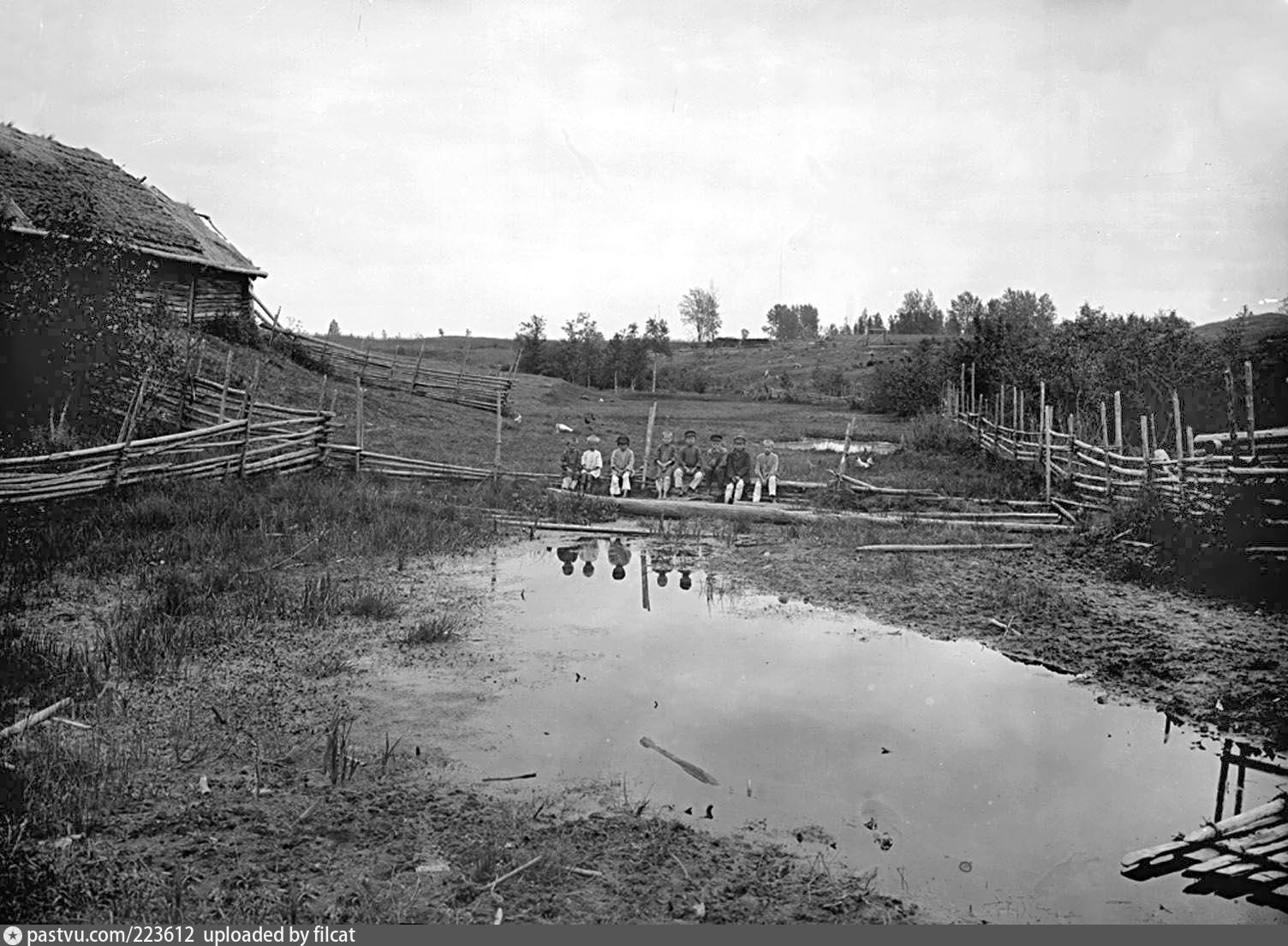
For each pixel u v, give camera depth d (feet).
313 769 16.12
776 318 352.69
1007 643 24.50
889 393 132.36
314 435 50.19
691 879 12.72
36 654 21.08
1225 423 56.49
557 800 15.12
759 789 15.62
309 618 25.62
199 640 23.09
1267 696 20.13
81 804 14.28
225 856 13.06
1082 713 19.36
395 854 13.25
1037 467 54.54
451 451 69.05
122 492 39.01
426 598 29.04
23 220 49.26
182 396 53.62
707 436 95.30
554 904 12.06
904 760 16.89
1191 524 32.83
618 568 34.73
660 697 20.20
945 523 42.42
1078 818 14.78
